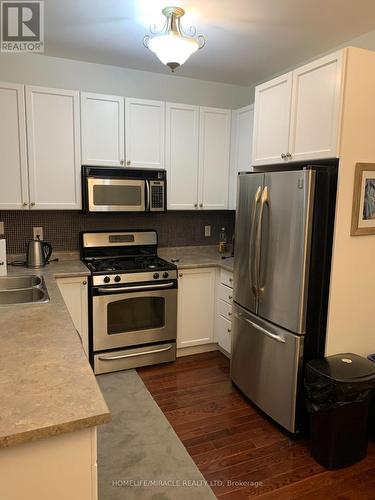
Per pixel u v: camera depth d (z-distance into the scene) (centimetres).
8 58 302
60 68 317
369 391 205
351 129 206
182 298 330
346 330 230
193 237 393
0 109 279
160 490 187
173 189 344
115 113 313
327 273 221
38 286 242
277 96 249
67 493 103
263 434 235
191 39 216
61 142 299
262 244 244
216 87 379
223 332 336
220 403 269
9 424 95
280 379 234
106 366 304
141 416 250
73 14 237
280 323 233
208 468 204
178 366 325
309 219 210
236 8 226
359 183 215
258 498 184
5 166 286
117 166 319
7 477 96
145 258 352
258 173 249
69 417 99
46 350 141
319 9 227
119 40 278
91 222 347
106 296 295
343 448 204
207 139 352
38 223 328
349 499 185
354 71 202
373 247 230
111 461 206
